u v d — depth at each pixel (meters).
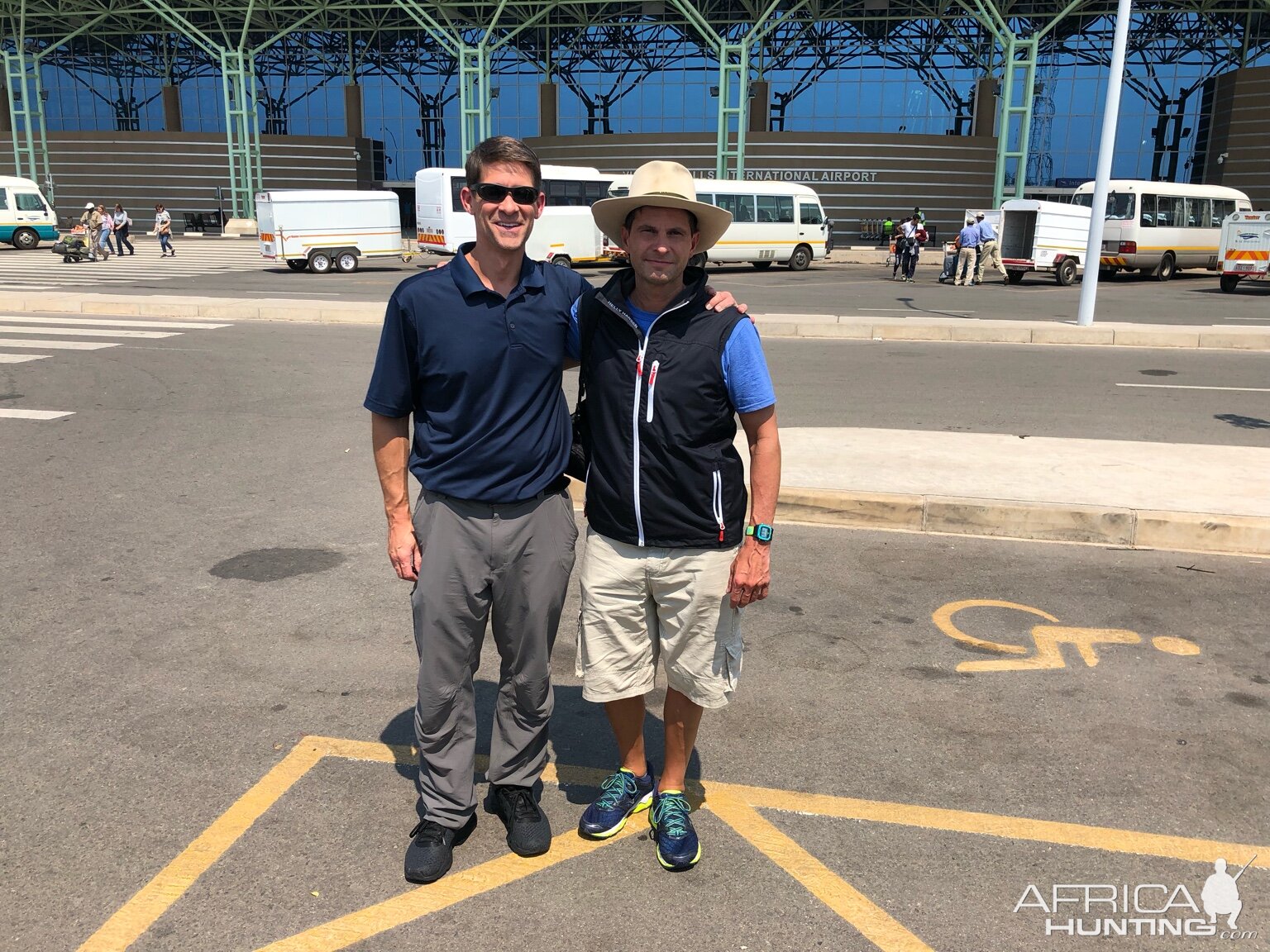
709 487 2.70
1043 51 47.44
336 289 21.36
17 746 3.43
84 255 29.45
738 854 2.92
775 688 3.92
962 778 3.31
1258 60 46.75
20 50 42.69
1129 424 8.73
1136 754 3.45
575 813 3.14
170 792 3.18
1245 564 5.29
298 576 5.08
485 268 2.63
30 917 2.60
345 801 3.15
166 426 8.54
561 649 4.33
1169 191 27.36
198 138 47.69
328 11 44.69
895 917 2.65
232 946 2.51
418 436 2.72
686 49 48.66
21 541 5.59
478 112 37.59
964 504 5.73
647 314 2.68
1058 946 2.55
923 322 15.09
